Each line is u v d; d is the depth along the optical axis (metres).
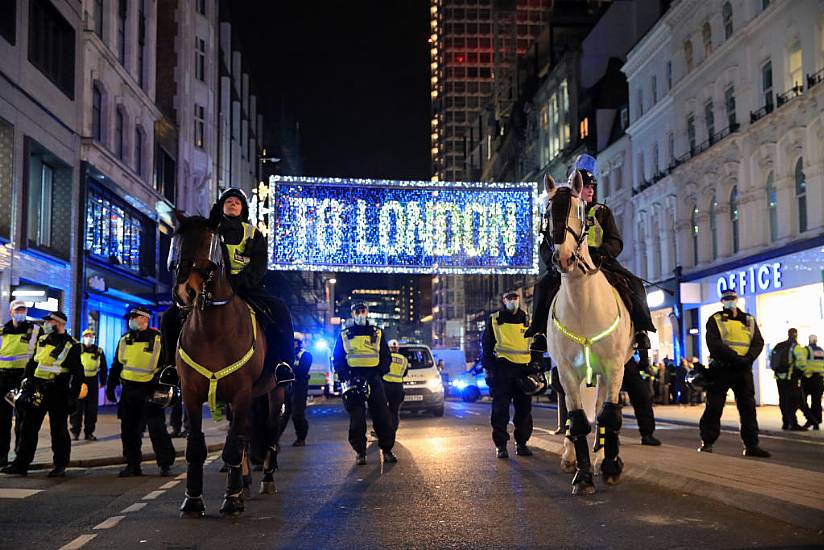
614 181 47.50
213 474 11.49
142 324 11.55
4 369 12.09
